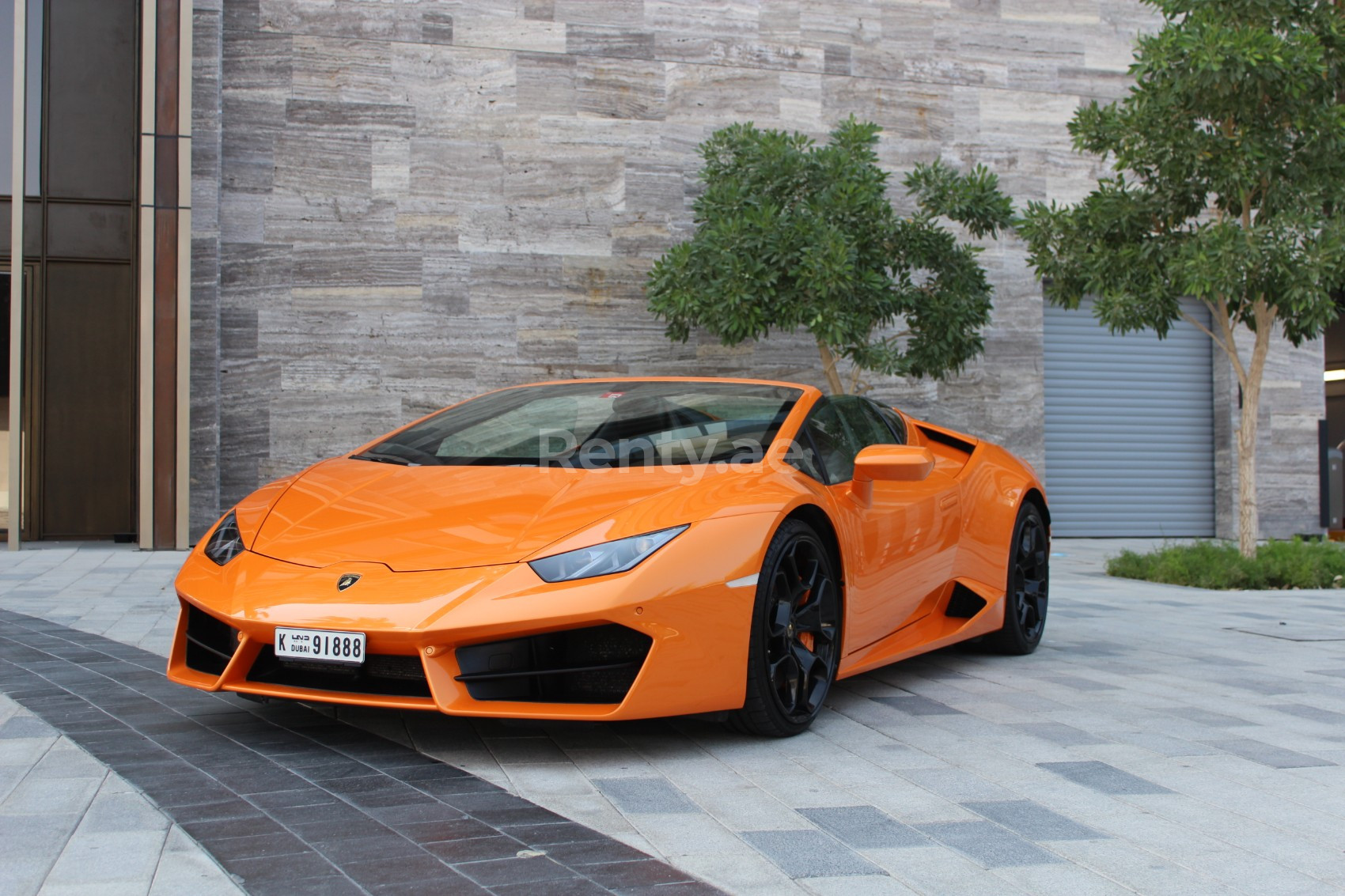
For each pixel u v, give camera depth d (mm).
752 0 10281
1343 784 2496
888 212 8914
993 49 10844
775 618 2795
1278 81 6766
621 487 2840
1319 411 11539
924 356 9172
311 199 9391
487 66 9719
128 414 8906
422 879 1753
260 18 9352
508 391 3883
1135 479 11352
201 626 2818
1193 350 11523
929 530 3736
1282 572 7004
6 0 8883
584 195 9883
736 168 9242
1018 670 3955
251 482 9219
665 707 2510
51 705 3055
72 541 8828
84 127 8891
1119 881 1853
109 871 1770
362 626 2410
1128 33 11125
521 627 2396
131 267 8922
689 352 10047
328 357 9367
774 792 2338
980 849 1995
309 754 2545
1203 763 2654
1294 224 6738
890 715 3154
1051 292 7949
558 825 2064
